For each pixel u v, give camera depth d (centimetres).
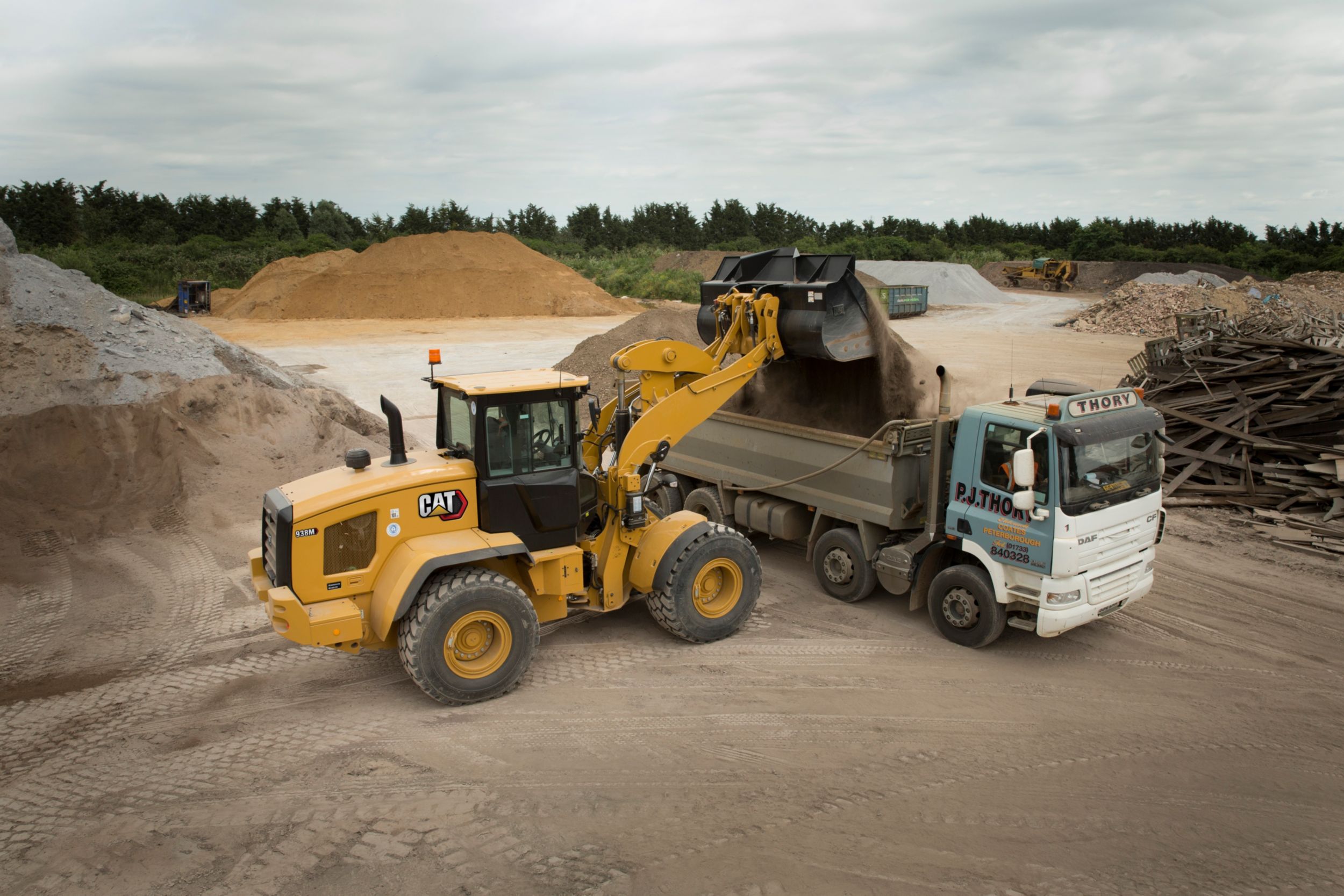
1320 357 1148
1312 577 888
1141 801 518
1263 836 485
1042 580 666
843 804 513
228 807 521
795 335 814
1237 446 1135
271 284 4412
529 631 654
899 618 805
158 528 1052
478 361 2658
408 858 470
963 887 440
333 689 677
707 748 579
